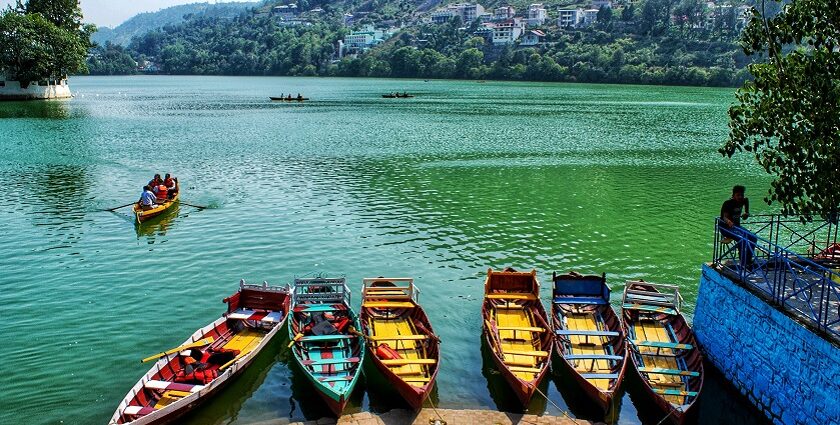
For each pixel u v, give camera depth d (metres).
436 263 31.92
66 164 57.22
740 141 21.77
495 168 56.31
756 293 19.03
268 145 69.44
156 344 23.47
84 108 116.56
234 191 46.66
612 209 42.59
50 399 19.95
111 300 27.09
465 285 29.20
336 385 19.62
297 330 22.92
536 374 20.19
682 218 40.59
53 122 91.38
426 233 36.69
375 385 20.94
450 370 21.84
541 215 40.81
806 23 19.97
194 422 18.80
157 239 35.19
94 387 20.66
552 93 171.00
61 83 146.50
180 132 80.62
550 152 65.56
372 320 24.23
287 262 31.77
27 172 53.44
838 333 15.91
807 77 19.69
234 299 24.31
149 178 51.53
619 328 22.70
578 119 99.50
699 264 32.31
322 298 25.25
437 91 181.50
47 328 24.48
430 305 27.02
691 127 89.75
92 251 33.16
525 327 23.56
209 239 35.22
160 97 154.00
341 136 77.31
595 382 19.91
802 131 19.94
